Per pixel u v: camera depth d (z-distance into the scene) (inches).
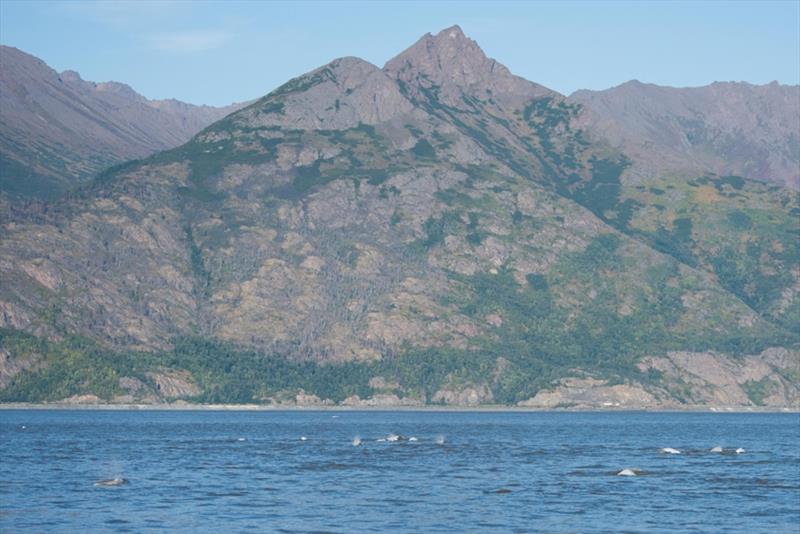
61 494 6988.2
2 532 5610.2
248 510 6343.5
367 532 5674.2
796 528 5876.0
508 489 7347.4
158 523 5876.0
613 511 6392.7
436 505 6584.6
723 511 6407.5
